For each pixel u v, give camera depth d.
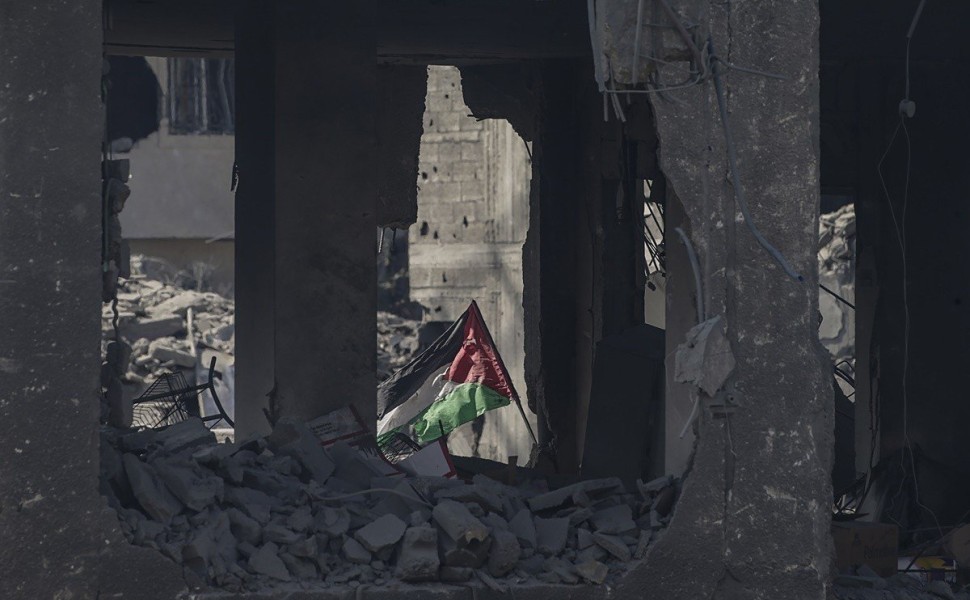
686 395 16.98
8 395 13.45
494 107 35.75
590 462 23.80
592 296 33.56
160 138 66.44
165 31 29.61
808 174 15.28
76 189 13.74
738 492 15.09
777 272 15.22
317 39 22.27
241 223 24.58
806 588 15.10
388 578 14.48
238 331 24.94
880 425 31.19
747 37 15.20
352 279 22.48
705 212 15.16
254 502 15.35
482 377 40.78
